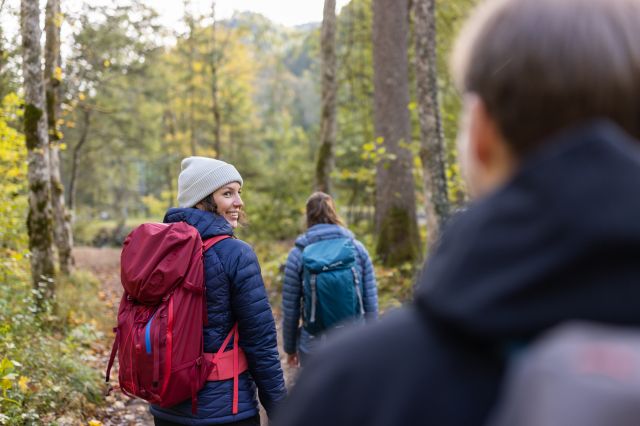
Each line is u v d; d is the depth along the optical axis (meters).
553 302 0.46
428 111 6.92
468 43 0.61
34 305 6.97
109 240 31.16
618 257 0.45
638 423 0.38
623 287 0.45
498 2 0.60
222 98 27.27
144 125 26.17
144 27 18.98
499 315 0.48
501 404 0.49
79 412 4.82
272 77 33.31
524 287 0.47
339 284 3.48
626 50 0.53
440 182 6.92
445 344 0.55
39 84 7.73
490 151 0.60
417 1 6.92
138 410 5.32
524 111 0.55
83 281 11.41
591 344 0.42
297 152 22.78
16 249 8.41
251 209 18.84
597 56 0.52
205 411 2.46
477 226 0.52
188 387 2.39
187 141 29.45
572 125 0.54
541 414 0.42
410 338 0.57
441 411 0.53
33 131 7.67
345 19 17.42
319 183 11.77
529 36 0.55
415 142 8.26
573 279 0.46
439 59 11.87
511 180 0.52
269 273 10.77
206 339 2.49
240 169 23.98
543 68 0.54
